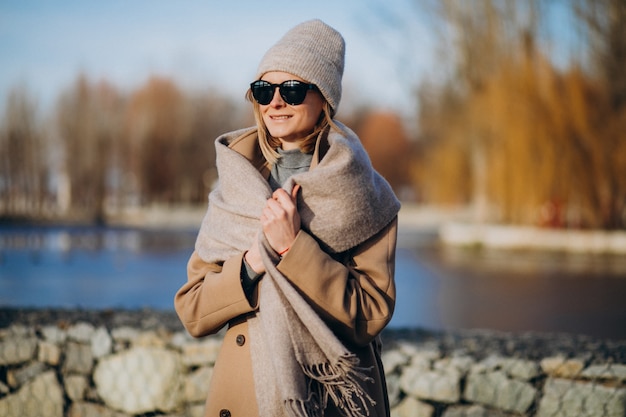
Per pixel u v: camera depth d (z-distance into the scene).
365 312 2.02
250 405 1.99
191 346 4.20
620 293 13.16
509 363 3.95
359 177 2.04
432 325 9.25
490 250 25.27
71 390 4.28
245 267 2.04
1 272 15.81
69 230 36.88
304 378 1.92
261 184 2.11
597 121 23.67
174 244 26.45
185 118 68.12
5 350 4.32
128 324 4.56
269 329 1.94
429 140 36.59
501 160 24.81
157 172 66.12
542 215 24.81
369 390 2.10
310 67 2.07
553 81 24.28
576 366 3.85
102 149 61.12
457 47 28.75
